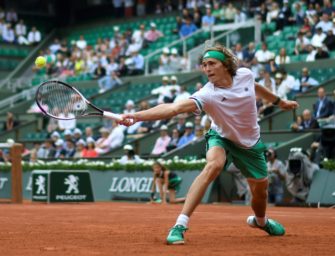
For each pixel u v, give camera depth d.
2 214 18.31
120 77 45.53
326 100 30.91
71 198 28.27
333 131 26.92
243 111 10.30
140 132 36.97
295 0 44.31
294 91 34.56
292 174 26.72
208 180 10.07
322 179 26.48
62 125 42.09
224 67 10.16
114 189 32.66
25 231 12.38
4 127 45.88
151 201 30.14
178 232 9.95
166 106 9.84
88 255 8.59
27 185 35.00
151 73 45.06
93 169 33.59
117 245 9.82
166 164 30.58
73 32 57.25
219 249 9.27
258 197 11.02
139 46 47.62
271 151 27.69
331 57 37.19
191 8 49.88
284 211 21.81
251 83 10.42
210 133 10.59
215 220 15.92
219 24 43.03
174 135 33.72
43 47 56.25
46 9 60.62
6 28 56.25
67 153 37.59
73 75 49.03
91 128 39.62
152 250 9.13
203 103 10.09
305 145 30.05
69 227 13.38
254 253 8.80
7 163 31.17
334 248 9.53
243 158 10.68
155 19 52.53
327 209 23.78
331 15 39.12
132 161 32.19
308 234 11.81
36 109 46.09
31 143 41.16
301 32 38.84
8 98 48.72
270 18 42.03
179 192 29.88
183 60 42.69
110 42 49.75
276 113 33.00
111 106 42.16
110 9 59.91
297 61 38.25
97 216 17.61
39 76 51.75
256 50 40.19
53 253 8.82
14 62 55.84
